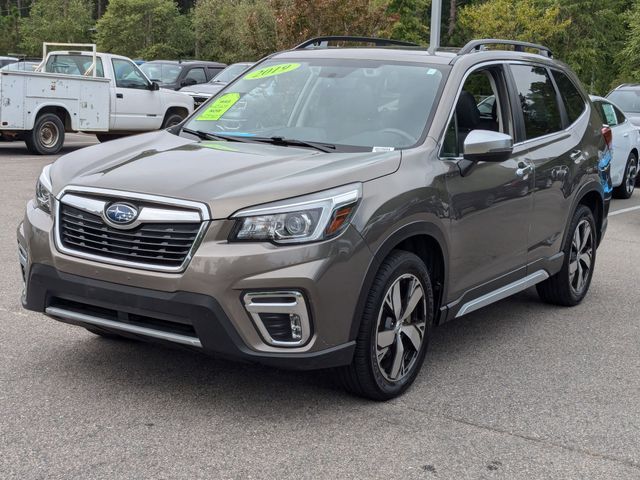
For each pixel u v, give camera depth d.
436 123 4.93
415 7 37.62
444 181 4.75
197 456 3.73
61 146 16.78
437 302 4.94
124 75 17.62
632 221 11.57
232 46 57.72
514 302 6.94
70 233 4.21
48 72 16.81
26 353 5.01
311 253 3.93
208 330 3.86
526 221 5.72
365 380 4.33
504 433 4.17
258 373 4.84
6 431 3.91
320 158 4.51
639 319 6.52
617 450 4.03
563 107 6.57
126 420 4.10
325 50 5.82
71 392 4.43
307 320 3.96
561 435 4.18
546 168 5.95
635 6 40.78
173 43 65.44
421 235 4.62
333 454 3.82
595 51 46.91
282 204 3.94
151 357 5.03
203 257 3.85
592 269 7.01
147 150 4.78
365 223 4.13
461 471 3.71
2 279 6.74
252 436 3.97
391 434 4.07
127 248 4.01
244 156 4.56
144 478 3.51
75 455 3.69
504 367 5.21
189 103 19.09
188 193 3.98
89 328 4.73
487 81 5.65
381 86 5.25
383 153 4.61
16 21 70.69
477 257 5.16
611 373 5.18
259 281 3.85
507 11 33.94
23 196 11.04
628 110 17.11
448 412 4.41
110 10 65.56
